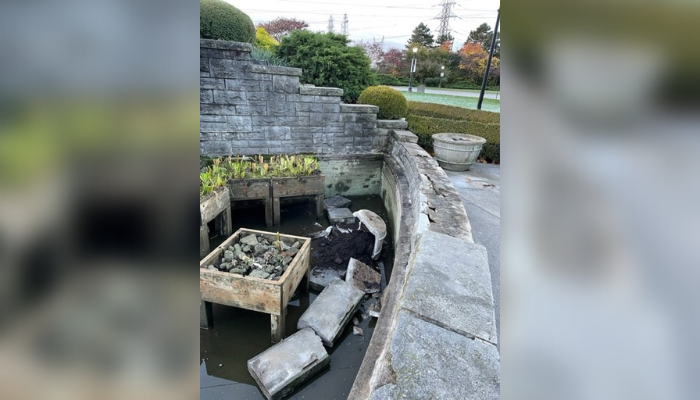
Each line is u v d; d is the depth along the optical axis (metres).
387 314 1.49
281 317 2.25
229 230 3.78
